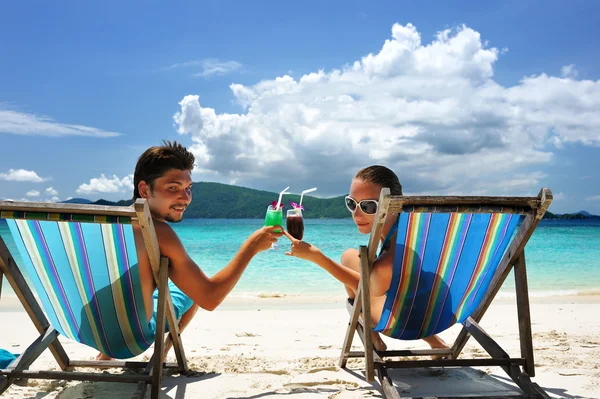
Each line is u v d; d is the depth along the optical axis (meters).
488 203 2.32
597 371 3.24
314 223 50.00
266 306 6.68
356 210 3.08
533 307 6.33
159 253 2.40
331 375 3.19
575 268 11.93
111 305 2.56
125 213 2.10
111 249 2.34
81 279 2.46
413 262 2.59
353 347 4.09
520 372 2.72
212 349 4.03
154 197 2.74
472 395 2.82
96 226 2.25
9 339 4.41
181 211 2.81
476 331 2.95
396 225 2.81
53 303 2.63
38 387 2.95
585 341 4.23
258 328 4.95
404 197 2.23
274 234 2.94
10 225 2.30
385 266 2.75
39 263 2.44
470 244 2.53
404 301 2.75
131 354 2.93
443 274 2.65
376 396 2.78
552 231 32.19
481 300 2.99
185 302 3.21
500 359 2.71
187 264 2.63
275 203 3.06
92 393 2.84
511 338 4.36
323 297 7.70
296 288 8.91
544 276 10.59
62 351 3.01
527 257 14.56
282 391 2.86
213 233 26.89
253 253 2.86
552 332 4.56
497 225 2.48
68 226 2.25
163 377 3.13
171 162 2.72
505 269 2.75
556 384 2.97
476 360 2.71
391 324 2.91
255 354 3.85
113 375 2.53
